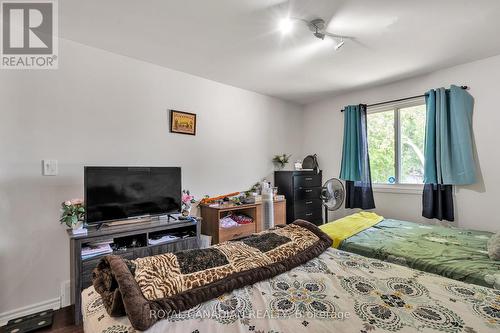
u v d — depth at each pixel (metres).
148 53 2.37
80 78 2.17
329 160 3.90
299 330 0.79
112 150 2.33
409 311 0.90
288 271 1.23
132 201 2.21
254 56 2.43
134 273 0.96
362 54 2.38
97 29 1.96
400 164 3.18
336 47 2.07
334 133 3.84
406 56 2.43
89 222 1.97
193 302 0.92
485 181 2.47
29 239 1.93
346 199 3.56
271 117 3.81
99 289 0.99
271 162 3.81
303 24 1.89
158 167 2.39
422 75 2.90
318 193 3.89
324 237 1.58
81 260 1.80
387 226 2.31
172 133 2.75
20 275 1.89
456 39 2.11
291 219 3.54
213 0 1.62
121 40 2.13
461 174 2.52
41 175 1.98
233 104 3.33
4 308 1.83
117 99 2.37
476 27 1.92
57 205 2.05
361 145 3.37
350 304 0.94
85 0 1.62
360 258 1.42
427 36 2.06
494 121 2.42
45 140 2.00
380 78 3.01
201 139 3.00
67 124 2.10
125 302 0.82
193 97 2.92
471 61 2.54
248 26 1.92
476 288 1.07
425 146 2.78
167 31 1.99
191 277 1.01
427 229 2.21
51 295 2.01
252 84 3.25
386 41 2.14
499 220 2.40
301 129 4.27
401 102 3.10
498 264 1.45
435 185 2.71
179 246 2.29
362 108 3.38
